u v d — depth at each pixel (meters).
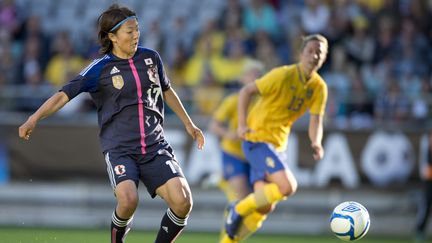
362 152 46.91
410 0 57.72
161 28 59.03
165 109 47.56
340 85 50.44
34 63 51.47
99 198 46.75
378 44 53.91
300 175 46.59
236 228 29.88
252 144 29.94
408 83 52.75
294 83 29.02
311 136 29.36
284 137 30.12
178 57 51.94
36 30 53.66
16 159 46.16
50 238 35.22
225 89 49.06
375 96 48.88
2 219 46.34
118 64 22.55
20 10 59.22
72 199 46.62
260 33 52.88
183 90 48.38
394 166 47.16
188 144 46.34
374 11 57.72
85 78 22.23
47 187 46.50
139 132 22.39
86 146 46.38
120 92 22.36
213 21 54.84
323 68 52.12
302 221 47.03
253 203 28.94
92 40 53.53
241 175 35.84
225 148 36.25
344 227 25.00
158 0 64.12
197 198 46.66
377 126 47.09
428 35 56.59
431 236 46.72
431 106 48.22
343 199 46.94
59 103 21.94
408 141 47.25
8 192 46.22
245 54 52.28
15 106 47.47
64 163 46.19
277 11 57.97
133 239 38.97
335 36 53.12
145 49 23.23
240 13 55.66
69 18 61.41
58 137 46.34
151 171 22.30
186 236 42.00
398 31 55.78
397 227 47.06
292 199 46.94
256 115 30.09
